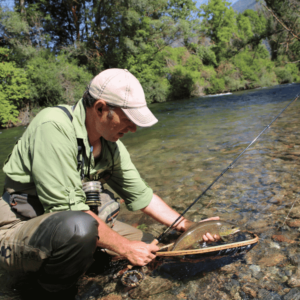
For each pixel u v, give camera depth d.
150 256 1.51
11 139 8.70
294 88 20.88
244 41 37.31
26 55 17.59
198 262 1.60
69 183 1.40
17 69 15.77
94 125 1.51
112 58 22.56
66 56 20.23
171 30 23.36
